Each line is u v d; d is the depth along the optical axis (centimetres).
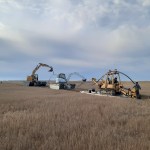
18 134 1129
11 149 950
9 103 2462
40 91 4934
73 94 4019
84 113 1758
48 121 1425
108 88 4100
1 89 5538
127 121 1484
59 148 921
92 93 4381
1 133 1179
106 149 904
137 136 1122
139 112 1906
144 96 4050
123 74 3925
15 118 1520
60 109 1988
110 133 1144
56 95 3706
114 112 1833
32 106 2225
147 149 911
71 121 1442
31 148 942
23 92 4591
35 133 1152
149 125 1332
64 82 5966
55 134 1141
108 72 4119
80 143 965
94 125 1344
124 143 976
